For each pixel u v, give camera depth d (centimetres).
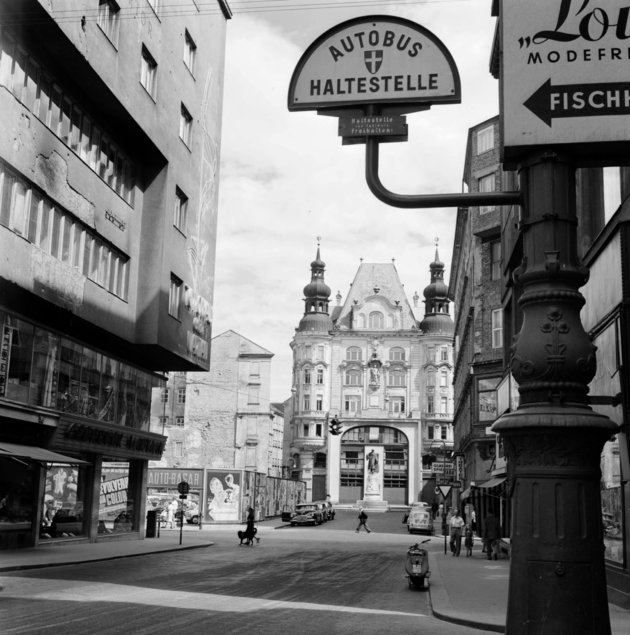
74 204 2545
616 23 526
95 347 2948
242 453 7900
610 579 1534
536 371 462
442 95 566
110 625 1072
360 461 11312
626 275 1429
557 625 433
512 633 447
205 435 7919
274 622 1170
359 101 573
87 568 2081
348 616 1289
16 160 2170
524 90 523
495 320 3838
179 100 3328
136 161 3123
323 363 11531
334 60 581
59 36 2259
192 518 5347
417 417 11281
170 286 3244
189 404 7981
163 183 3169
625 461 1411
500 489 3291
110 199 2855
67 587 1574
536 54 529
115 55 2652
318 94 580
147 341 3056
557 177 497
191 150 3503
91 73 2481
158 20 3084
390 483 11175
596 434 449
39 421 2466
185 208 3444
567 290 470
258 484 6200
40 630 1008
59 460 2348
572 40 528
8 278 2133
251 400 8019
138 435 3347
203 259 3684
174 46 3275
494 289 3872
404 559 2755
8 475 2434
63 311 2509
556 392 458
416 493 11019
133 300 3058
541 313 471
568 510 443
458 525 3036
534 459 455
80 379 2794
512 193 520
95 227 2712
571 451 448
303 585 1800
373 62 577
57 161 2419
